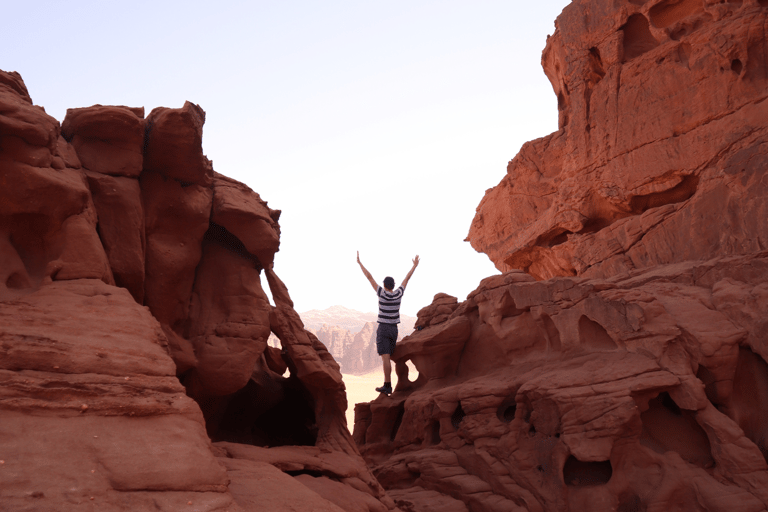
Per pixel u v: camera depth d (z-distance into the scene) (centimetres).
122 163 712
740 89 1428
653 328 1041
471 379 1355
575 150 1891
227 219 841
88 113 686
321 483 754
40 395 392
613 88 1762
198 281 859
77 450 371
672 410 1023
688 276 1267
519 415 1113
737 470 891
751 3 1450
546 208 2112
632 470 945
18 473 334
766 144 1323
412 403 1401
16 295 523
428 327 1570
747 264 1145
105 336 480
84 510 332
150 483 374
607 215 1842
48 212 577
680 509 894
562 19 1953
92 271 592
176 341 792
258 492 509
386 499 855
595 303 1127
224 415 965
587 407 966
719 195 1416
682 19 1617
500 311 1353
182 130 704
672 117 1580
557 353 1223
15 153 556
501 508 1034
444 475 1170
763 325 995
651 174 1620
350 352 14500
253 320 844
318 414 953
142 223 738
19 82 614
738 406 1008
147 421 426
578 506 942
